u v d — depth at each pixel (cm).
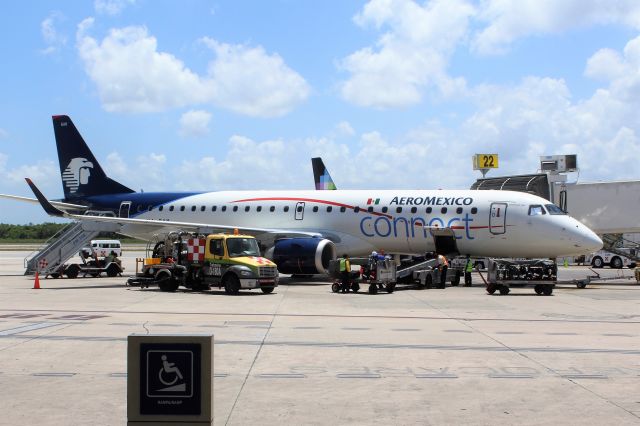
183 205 3841
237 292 2703
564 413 879
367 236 3422
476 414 872
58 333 1538
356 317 1895
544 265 2752
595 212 3872
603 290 3028
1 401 930
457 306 2231
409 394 976
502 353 1309
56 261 3594
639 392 994
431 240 3294
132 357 611
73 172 4150
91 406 904
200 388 609
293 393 978
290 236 3409
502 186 4225
